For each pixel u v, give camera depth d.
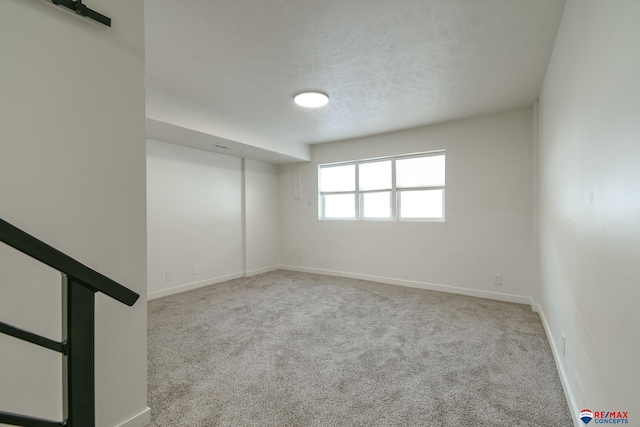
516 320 2.93
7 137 1.06
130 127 1.43
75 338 0.77
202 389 1.80
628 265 0.86
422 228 4.23
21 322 1.11
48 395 1.18
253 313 3.17
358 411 1.59
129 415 1.42
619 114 0.93
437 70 2.51
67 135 1.22
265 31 1.94
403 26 1.90
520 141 3.51
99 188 1.32
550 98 2.36
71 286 0.77
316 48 2.16
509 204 3.60
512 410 1.60
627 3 0.87
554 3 1.69
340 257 5.05
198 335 2.60
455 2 1.68
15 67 1.08
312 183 5.36
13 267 1.09
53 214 1.17
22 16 1.09
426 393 1.75
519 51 2.21
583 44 1.35
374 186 4.76
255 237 5.27
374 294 3.91
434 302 3.55
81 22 1.26
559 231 1.98
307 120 3.87
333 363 2.11
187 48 2.14
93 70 1.29
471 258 3.85
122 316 1.40
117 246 1.38
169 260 3.97
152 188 3.80
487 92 3.00
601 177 1.10
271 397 1.72
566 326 1.74
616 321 0.95
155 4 1.66
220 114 3.61
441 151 4.10
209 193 4.52
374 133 4.51
